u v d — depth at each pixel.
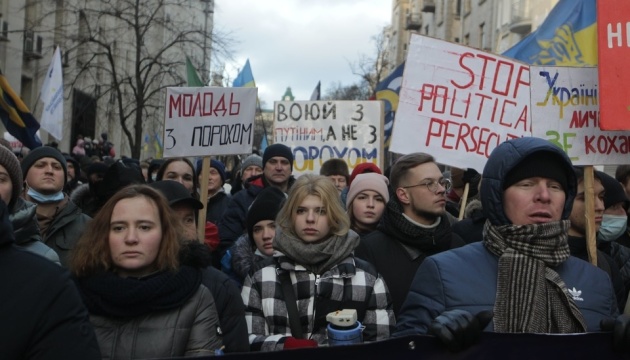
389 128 11.91
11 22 23.80
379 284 3.82
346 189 7.07
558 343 2.51
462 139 5.46
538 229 2.71
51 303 2.12
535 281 2.68
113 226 3.06
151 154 28.12
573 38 7.07
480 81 5.46
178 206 4.12
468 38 37.34
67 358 2.12
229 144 6.18
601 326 2.60
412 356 2.41
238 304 3.52
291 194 3.85
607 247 4.99
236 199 6.64
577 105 4.65
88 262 3.01
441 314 2.52
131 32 32.31
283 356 2.26
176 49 33.41
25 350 2.08
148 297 2.94
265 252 4.71
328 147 10.11
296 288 3.72
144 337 2.93
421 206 4.23
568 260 2.88
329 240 3.76
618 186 4.97
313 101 10.16
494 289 2.75
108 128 32.88
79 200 5.79
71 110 28.38
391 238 4.32
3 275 2.10
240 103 6.21
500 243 2.79
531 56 7.30
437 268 2.82
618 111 4.22
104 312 2.94
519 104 5.45
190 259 3.18
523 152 2.76
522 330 2.64
